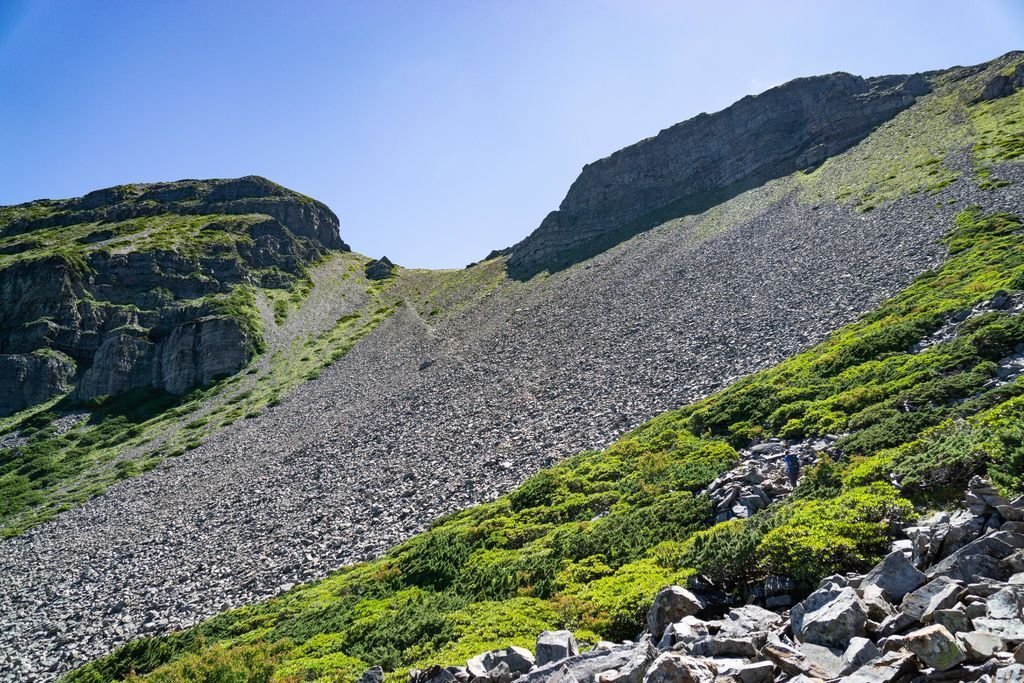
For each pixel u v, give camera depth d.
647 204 112.81
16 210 182.38
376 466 43.34
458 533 26.48
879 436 20.11
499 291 105.56
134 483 62.41
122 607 32.81
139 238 140.12
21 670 29.05
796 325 40.12
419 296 130.00
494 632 16.16
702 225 86.19
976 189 53.34
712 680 9.13
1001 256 35.16
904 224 52.12
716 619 12.84
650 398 37.91
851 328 34.69
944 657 7.84
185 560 36.97
